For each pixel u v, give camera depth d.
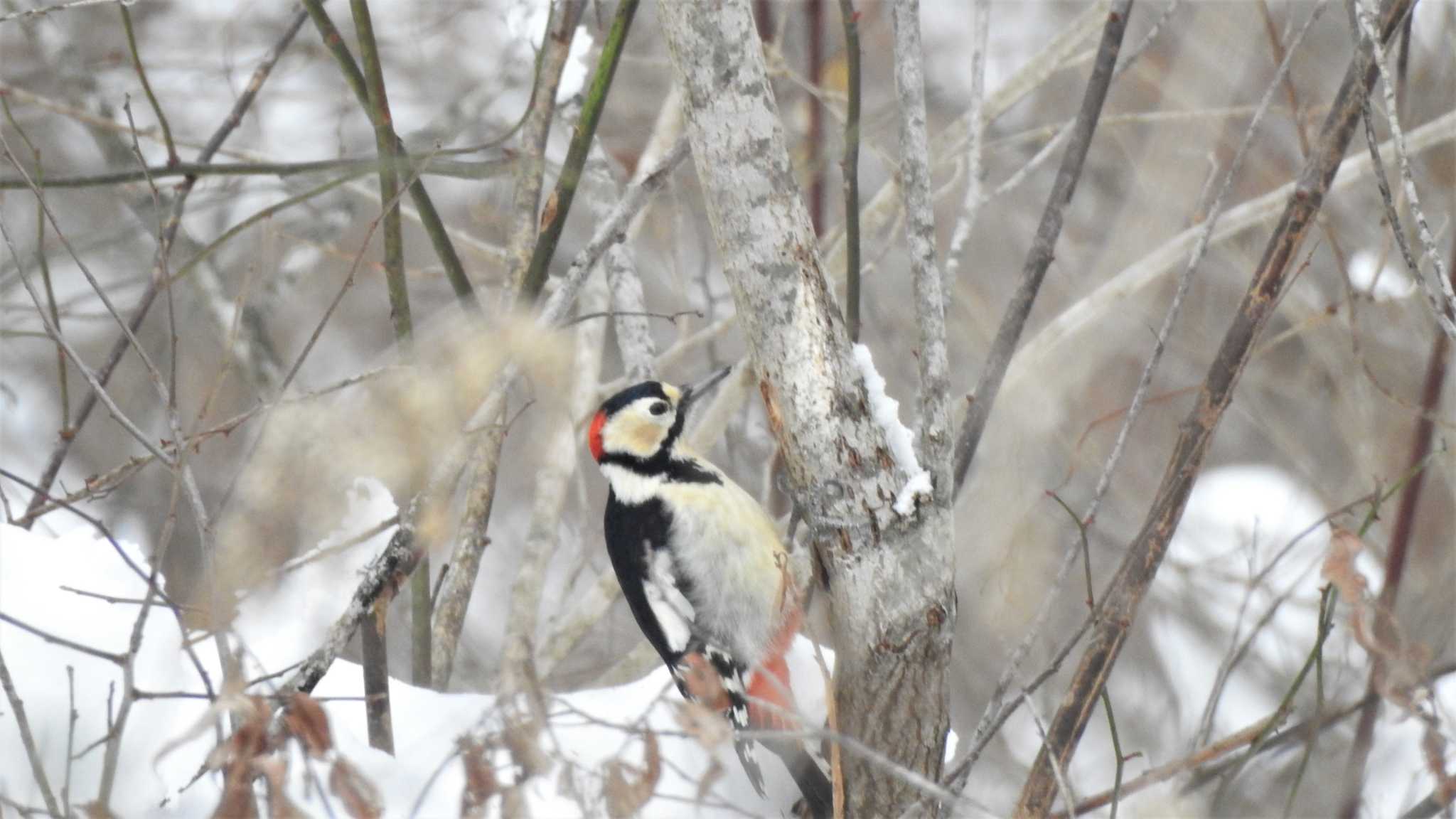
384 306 15.79
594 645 14.20
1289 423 14.84
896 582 7.21
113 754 6.54
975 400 8.27
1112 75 8.51
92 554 8.37
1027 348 11.50
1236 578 12.40
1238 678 13.47
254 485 8.16
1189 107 12.54
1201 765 9.58
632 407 10.43
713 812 8.00
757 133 7.07
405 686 8.55
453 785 7.53
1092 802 8.77
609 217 8.44
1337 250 9.87
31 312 15.07
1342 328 13.09
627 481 10.38
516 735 6.20
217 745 6.75
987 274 15.00
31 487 7.48
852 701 7.46
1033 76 12.30
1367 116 7.31
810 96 11.93
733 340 15.30
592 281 12.59
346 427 8.26
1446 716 7.50
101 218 16.16
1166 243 11.92
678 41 7.07
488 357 8.34
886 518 7.20
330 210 15.09
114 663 7.43
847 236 8.59
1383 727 10.42
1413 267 7.07
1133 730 13.41
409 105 16.36
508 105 15.82
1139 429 14.66
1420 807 8.28
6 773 7.19
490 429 8.18
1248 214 12.11
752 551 9.89
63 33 14.59
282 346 15.54
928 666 7.29
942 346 7.29
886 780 7.41
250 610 8.25
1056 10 16.45
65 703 7.51
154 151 15.12
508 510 15.12
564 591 11.50
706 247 12.84
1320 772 10.39
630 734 6.66
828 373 7.17
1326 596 8.29
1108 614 8.05
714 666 9.62
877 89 15.79
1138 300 14.19
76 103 14.07
